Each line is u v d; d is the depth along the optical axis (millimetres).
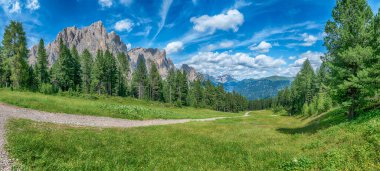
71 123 24500
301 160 11344
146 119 40156
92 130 20516
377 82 20219
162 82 125000
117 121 32281
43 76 80375
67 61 80000
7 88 53938
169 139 19703
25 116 23750
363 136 12734
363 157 9492
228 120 51531
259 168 11648
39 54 80438
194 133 24969
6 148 10891
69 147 12922
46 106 31641
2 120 18312
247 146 17734
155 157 13156
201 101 124812
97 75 85000
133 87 116000
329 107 52656
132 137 18797
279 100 142250
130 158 12438
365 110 23234
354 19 21516
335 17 22688
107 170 10141
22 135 13523
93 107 38094
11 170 8586
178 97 111875
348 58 20656
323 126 26344
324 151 12367
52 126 19625
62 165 9883
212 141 19844
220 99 137500
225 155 14625
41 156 10562
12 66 55125
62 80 79062
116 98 80188
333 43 22672
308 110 64562
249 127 33719
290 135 23844
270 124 44344
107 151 13414
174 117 48625
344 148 11492
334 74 22875
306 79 85000
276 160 12797
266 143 19016
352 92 21922
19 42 54625
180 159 13219
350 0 21750
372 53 20375
